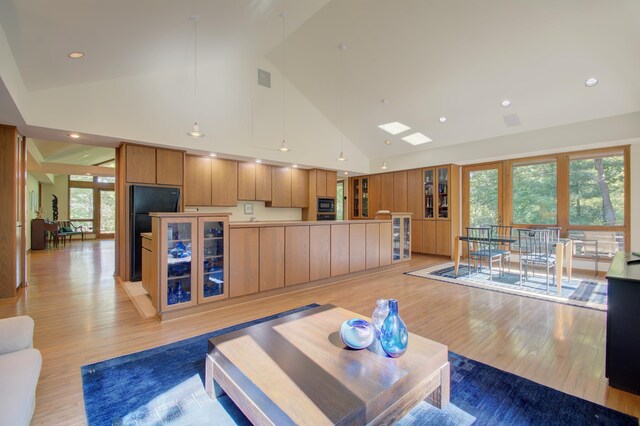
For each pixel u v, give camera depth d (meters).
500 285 4.51
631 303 1.91
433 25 4.12
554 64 4.18
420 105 5.80
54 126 3.99
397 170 8.06
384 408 1.34
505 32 3.93
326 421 1.15
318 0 4.06
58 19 2.57
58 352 2.40
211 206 5.99
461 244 7.15
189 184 5.64
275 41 5.25
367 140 7.66
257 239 3.78
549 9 3.49
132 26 3.06
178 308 3.14
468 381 2.02
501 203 6.53
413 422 1.63
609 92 4.38
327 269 4.60
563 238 5.38
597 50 3.81
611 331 1.96
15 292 3.89
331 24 4.64
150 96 4.79
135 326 2.93
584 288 4.32
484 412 1.72
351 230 4.96
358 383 1.38
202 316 3.20
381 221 5.50
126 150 4.70
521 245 5.19
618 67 3.95
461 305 3.59
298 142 6.73
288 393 1.31
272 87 6.29
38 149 6.79
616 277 1.95
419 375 1.53
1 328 1.55
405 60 4.86
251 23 4.08
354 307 3.52
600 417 1.68
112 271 5.50
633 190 4.95
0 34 2.53
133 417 1.67
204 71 5.36
